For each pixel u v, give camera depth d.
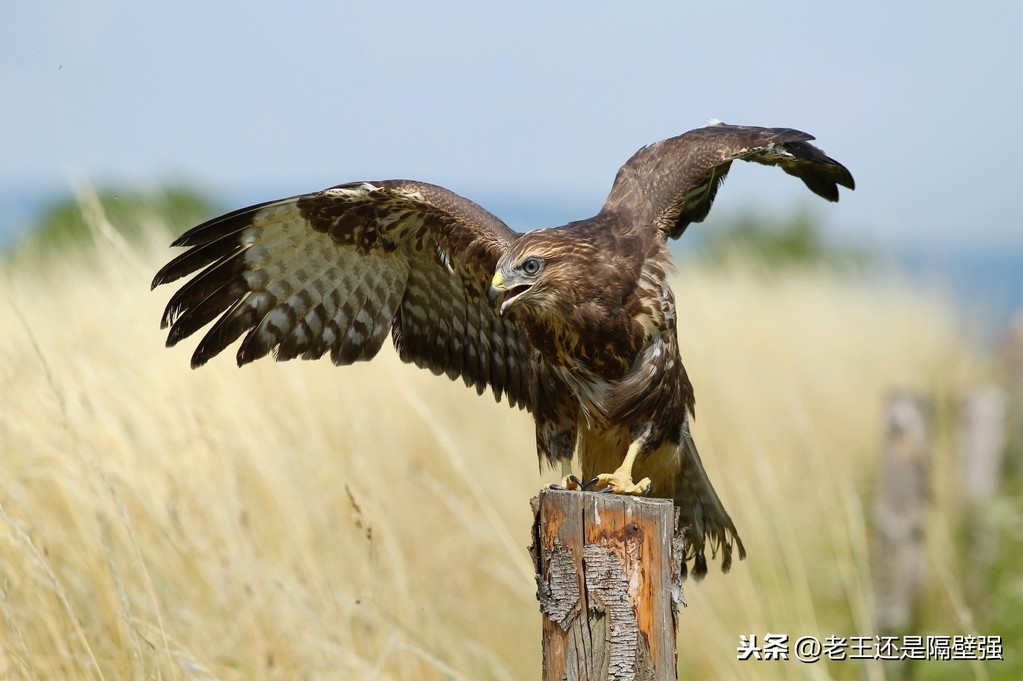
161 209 16.58
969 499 16.20
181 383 10.90
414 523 12.23
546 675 6.67
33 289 13.66
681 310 19.92
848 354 26.36
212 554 9.62
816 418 20.45
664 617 6.55
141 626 9.02
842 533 14.10
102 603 9.35
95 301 11.83
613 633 6.51
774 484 13.91
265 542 10.52
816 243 43.25
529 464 15.05
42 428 9.77
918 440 13.48
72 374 10.38
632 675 6.50
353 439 12.31
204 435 10.11
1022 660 12.38
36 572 8.87
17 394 10.03
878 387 25.70
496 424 15.54
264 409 11.60
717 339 19.91
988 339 29.88
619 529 6.54
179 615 9.42
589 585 6.54
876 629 13.23
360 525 9.68
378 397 13.60
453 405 15.61
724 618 13.45
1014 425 19.66
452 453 10.73
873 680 11.89
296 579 10.01
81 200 11.98
